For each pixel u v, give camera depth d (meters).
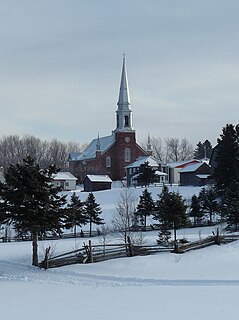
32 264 38.62
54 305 22.23
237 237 42.44
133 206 78.44
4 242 57.69
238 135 73.56
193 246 39.78
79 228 70.50
